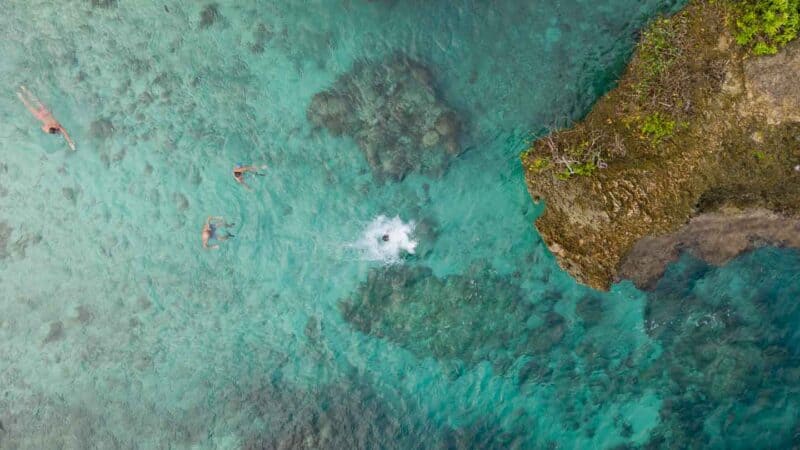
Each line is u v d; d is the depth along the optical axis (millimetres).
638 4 11195
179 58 12266
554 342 12258
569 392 12219
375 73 12117
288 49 12195
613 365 12094
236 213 12508
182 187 12508
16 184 12523
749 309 11547
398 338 12531
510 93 11883
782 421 11391
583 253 11406
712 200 10852
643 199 10828
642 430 11953
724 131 10539
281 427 12516
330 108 12211
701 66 10508
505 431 12352
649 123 10734
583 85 11500
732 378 11617
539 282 12172
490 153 12039
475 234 12312
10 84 12359
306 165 12414
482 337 12438
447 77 12016
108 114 12430
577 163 11008
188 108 12391
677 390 11867
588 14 11484
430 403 12523
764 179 10562
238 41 12195
